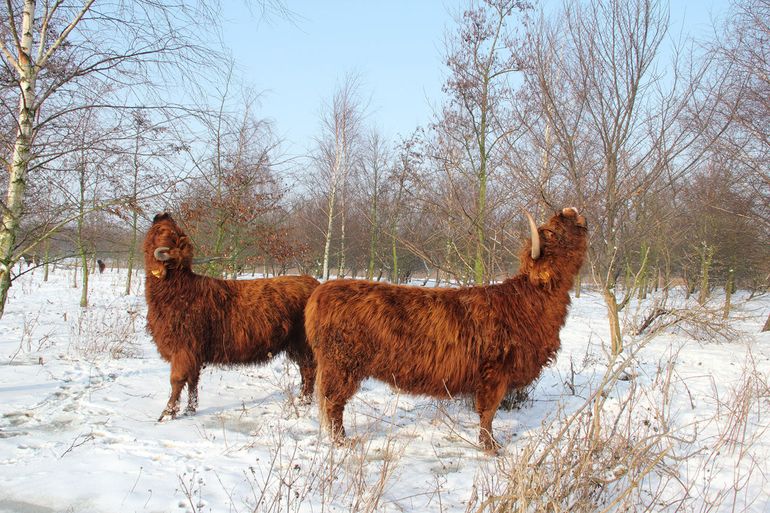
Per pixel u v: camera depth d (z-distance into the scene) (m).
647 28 7.72
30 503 3.26
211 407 5.59
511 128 8.66
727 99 10.02
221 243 11.98
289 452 4.35
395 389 4.91
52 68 6.01
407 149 14.96
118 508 3.24
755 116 10.66
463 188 9.37
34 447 4.23
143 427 4.81
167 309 5.15
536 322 4.62
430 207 9.43
